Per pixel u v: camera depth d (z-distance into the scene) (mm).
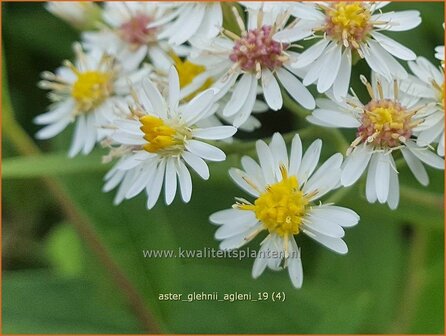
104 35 117
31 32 149
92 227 114
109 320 112
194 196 133
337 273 127
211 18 97
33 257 140
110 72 112
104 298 113
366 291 115
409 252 133
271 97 88
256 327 115
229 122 94
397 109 87
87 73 113
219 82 91
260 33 91
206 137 86
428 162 85
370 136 85
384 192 84
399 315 121
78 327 111
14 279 112
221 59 92
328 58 88
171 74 88
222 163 105
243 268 125
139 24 113
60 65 150
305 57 88
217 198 133
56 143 125
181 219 131
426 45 134
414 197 107
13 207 142
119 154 94
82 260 127
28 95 148
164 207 132
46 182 116
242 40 91
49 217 143
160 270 114
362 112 86
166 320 113
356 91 119
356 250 129
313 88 100
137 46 114
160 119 86
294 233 84
